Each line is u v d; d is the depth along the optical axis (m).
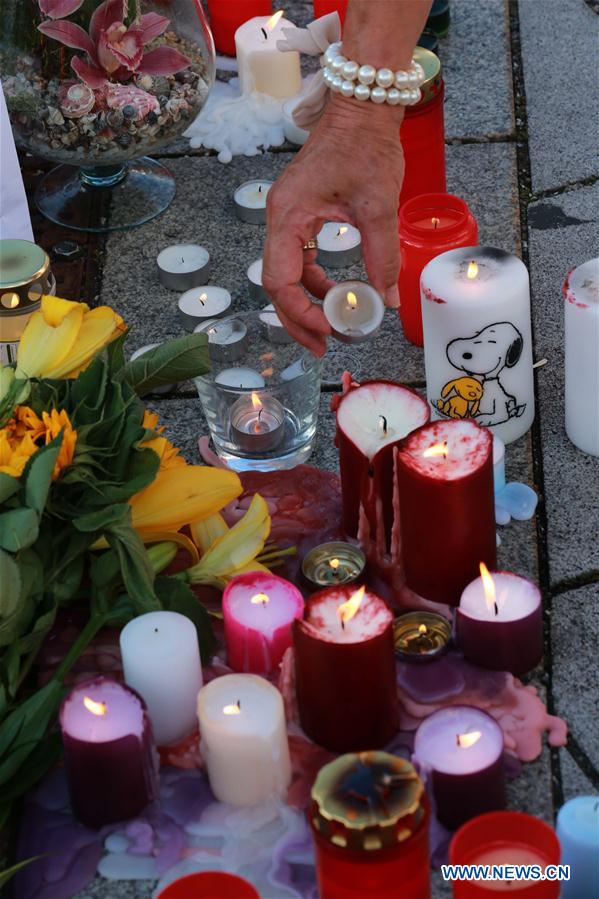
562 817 1.17
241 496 1.65
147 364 1.58
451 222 1.94
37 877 1.25
